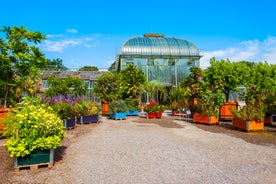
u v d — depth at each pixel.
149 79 31.88
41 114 5.31
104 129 11.21
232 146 7.11
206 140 8.13
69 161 5.50
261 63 23.30
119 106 16.88
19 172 4.73
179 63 32.91
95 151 6.50
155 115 17.59
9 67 9.91
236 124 11.06
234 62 20.92
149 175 4.51
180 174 4.57
